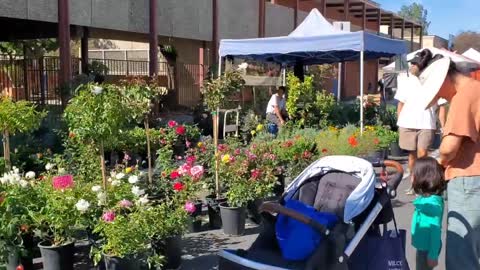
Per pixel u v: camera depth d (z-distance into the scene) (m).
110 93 5.85
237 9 20.45
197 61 21.39
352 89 34.91
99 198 5.23
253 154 7.35
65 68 14.15
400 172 4.70
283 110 13.72
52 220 5.02
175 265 5.39
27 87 15.98
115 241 4.77
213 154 7.54
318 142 9.95
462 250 4.09
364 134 11.35
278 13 23.11
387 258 4.27
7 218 4.82
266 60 15.98
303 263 3.96
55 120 11.05
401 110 8.64
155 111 12.34
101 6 15.12
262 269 3.84
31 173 5.64
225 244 6.31
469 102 3.94
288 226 4.09
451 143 3.98
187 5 18.08
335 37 11.88
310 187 4.68
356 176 4.57
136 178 5.67
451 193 4.15
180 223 5.34
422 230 4.34
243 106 15.31
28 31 17.98
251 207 6.95
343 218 4.15
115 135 6.08
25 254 4.89
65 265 5.10
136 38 20.19
